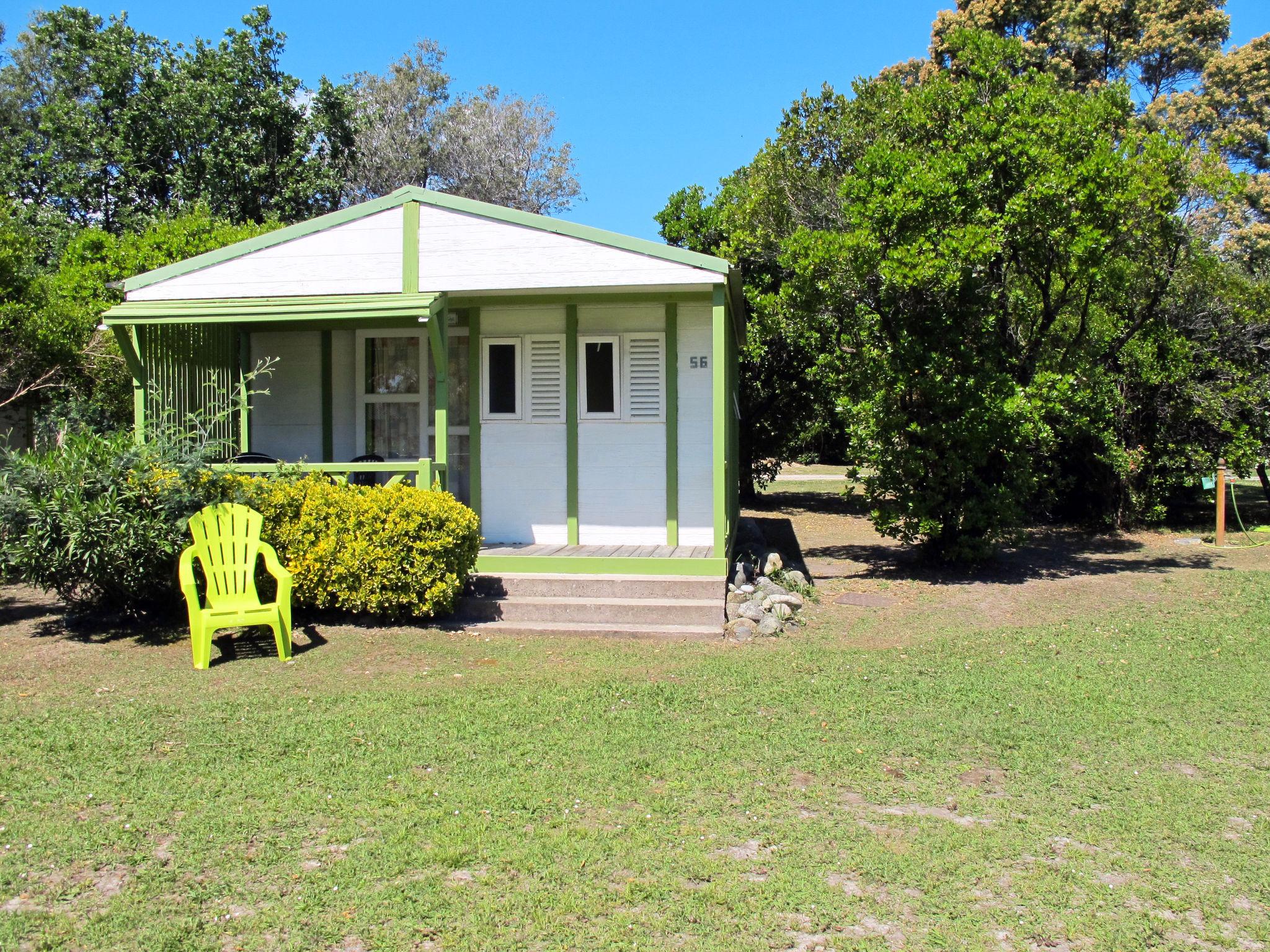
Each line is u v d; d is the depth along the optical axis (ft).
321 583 25.22
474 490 31.37
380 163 93.61
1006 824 13.53
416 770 15.14
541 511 31.19
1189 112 93.30
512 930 10.62
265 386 33.63
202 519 23.09
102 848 12.46
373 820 13.30
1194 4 97.35
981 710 18.75
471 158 97.45
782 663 22.27
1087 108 34.58
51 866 11.96
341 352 33.22
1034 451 40.60
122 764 15.34
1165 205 34.30
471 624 25.82
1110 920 10.99
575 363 30.99
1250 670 21.91
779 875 11.93
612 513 30.91
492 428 31.35
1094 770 15.64
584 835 12.92
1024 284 40.42
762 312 53.52
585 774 15.03
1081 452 48.70
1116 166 32.58
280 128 82.58
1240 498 61.98
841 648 23.98
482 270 28.58
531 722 17.54
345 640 24.18
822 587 33.65
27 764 15.29
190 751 15.92
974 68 36.32
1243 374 44.37
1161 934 10.73
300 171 81.82
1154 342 44.96
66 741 16.30
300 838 12.77
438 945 10.34
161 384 29.66
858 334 36.88
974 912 11.15
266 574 25.17
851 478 37.27
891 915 11.07
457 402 32.48
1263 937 10.68
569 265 28.17
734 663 22.16
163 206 79.82
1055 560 39.34
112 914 10.82
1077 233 33.24
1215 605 29.17
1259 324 45.06
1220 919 11.07
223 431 32.53
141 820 13.24
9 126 92.12
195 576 25.71
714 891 11.46
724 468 28.76
